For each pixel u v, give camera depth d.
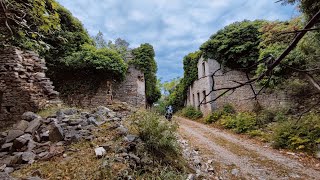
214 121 14.29
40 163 4.16
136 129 5.72
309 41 7.35
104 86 13.26
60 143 5.03
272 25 8.70
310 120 7.86
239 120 11.66
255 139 9.38
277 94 13.30
